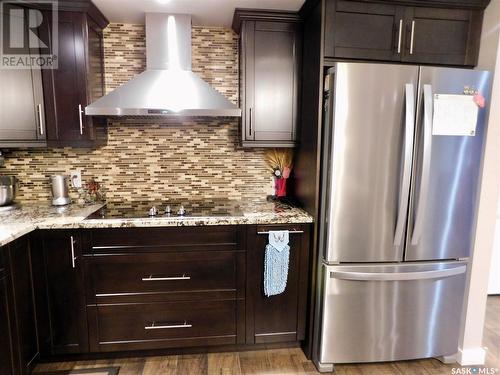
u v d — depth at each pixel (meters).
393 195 1.79
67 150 2.39
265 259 1.97
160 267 1.94
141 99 1.94
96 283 1.91
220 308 2.03
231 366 1.99
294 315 2.08
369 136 1.74
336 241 1.82
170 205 2.38
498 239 2.84
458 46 1.91
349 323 1.91
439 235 1.87
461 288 1.97
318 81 1.85
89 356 2.03
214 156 2.52
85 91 2.05
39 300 1.86
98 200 2.44
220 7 2.05
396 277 1.83
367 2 1.81
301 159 2.23
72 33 2.00
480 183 1.89
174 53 2.16
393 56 1.87
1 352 1.52
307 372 1.96
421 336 1.98
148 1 1.97
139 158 2.46
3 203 2.20
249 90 2.17
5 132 2.01
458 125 1.78
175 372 1.93
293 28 2.14
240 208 2.25
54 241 1.84
